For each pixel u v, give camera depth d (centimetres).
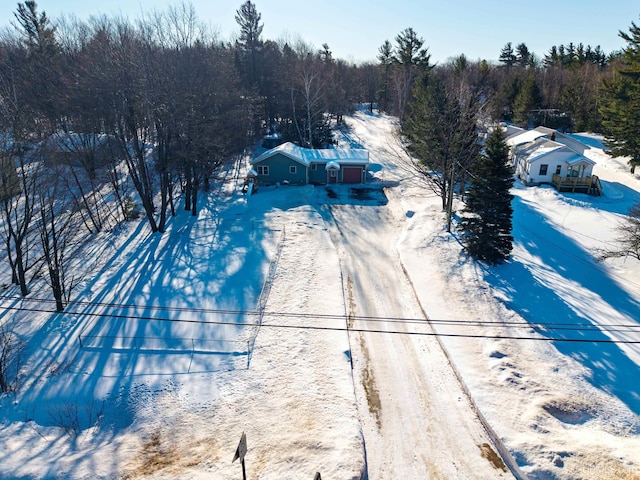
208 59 3703
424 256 2853
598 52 9750
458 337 2062
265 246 2930
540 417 1584
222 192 4122
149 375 1798
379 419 1641
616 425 1612
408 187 4259
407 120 4744
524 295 2459
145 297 2341
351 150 4569
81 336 2028
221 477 1332
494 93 7200
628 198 3931
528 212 3578
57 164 2981
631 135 4388
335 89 6962
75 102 3164
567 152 4156
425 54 7519
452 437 1559
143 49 3006
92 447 1480
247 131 5231
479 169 2712
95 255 2834
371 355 1991
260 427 1548
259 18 6219
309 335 2047
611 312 2328
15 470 1366
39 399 1691
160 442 1494
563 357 1959
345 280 2617
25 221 2347
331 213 3662
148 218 3303
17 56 4134
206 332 2052
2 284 2497
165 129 3120
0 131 2434
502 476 1402
